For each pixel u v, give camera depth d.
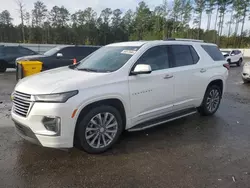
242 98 7.88
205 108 5.40
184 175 3.02
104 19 70.50
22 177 2.90
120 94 3.58
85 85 3.26
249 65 11.26
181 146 3.88
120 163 3.29
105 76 3.51
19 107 3.31
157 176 2.99
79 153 3.54
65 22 63.72
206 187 2.77
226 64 5.80
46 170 3.06
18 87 3.46
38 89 3.16
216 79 5.43
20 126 3.33
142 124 4.09
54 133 3.08
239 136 4.36
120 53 4.17
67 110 3.06
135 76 3.80
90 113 3.35
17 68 7.89
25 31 55.16
